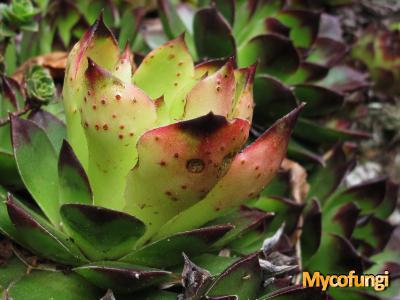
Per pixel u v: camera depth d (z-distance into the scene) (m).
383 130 0.27
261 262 0.14
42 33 0.19
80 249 0.13
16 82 0.16
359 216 0.19
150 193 0.12
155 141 0.11
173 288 0.14
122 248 0.13
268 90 0.18
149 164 0.11
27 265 0.13
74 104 0.13
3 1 0.20
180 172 0.11
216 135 0.11
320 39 0.21
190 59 0.13
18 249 0.14
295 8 0.20
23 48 0.19
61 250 0.13
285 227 0.17
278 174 0.18
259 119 0.19
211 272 0.13
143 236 0.13
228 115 0.12
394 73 0.25
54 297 0.12
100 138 0.12
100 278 0.12
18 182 0.14
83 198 0.13
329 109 0.19
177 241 0.12
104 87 0.11
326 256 0.18
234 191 0.13
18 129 0.13
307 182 0.20
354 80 0.21
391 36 0.25
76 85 0.13
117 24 0.20
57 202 0.14
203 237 0.12
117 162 0.12
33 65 0.17
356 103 0.22
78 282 0.13
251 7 0.20
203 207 0.13
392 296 0.20
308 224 0.18
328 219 0.19
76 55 0.13
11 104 0.15
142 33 0.21
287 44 0.18
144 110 0.12
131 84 0.12
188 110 0.12
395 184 0.20
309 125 0.20
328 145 0.21
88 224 0.12
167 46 0.13
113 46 0.13
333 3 0.26
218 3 0.20
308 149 0.20
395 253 0.20
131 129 0.12
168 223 0.13
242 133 0.11
